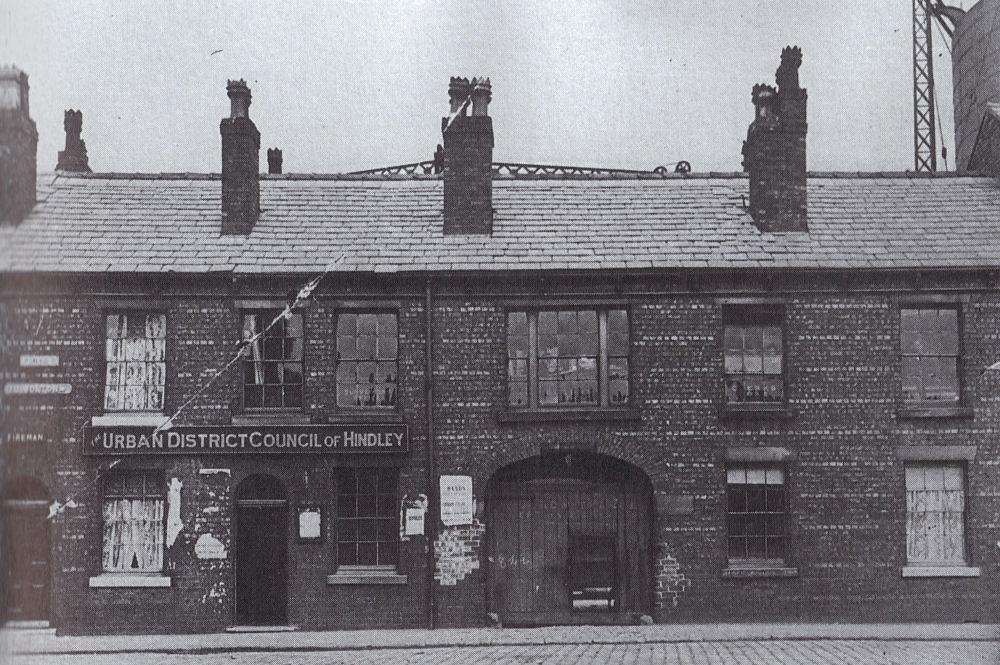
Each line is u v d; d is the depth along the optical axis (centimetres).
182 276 1925
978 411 1927
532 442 1931
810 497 1917
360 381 1961
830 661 1506
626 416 1928
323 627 1891
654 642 1728
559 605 1944
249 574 1916
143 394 1941
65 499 1889
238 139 2025
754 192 2048
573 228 2038
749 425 1931
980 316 1945
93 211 2036
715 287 1952
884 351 1939
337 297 1952
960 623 1880
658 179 2181
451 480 1922
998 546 1902
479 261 1948
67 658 1667
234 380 1934
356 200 2117
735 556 1928
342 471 1942
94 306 1928
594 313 1973
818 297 1953
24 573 1861
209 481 1906
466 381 1944
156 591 1886
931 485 1936
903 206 2098
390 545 1931
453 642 1734
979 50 2531
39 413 1892
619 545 1952
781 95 2053
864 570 1903
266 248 1980
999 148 2173
